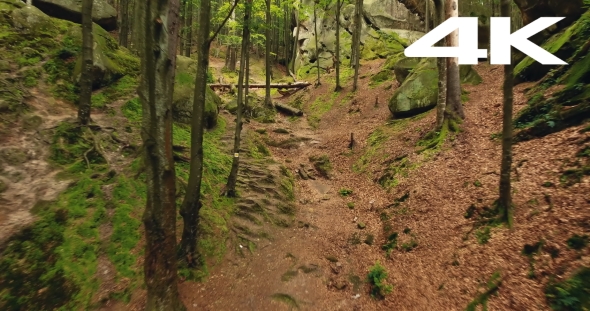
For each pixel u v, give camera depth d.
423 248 7.45
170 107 5.27
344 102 20.31
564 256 5.04
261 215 9.45
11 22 10.47
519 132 8.86
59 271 5.52
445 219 7.84
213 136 12.87
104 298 5.52
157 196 5.06
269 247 8.39
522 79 11.85
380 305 6.40
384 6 29.31
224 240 8.00
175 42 5.91
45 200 6.52
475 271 6.02
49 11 13.28
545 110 8.81
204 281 6.72
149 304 5.09
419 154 11.05
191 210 6.88
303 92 24.70
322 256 8.26
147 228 5.06
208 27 6.79
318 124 18.83
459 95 11.52
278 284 7.09
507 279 5.42
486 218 6.99
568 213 5.67
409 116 14.69
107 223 6.76
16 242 5.58
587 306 4.24
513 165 7.95
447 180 9.10
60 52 10.69
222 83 24.97
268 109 19.55
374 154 13.05
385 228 8.87
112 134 9.09
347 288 7.08
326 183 12.73
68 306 5.20
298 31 33.91
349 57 28.56
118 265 6.13
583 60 8.96
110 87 11.15
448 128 11.16
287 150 15.12
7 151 7.11
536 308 4.68
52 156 7.68
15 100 8.26
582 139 7.05
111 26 15.52
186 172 9.22
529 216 6.27
